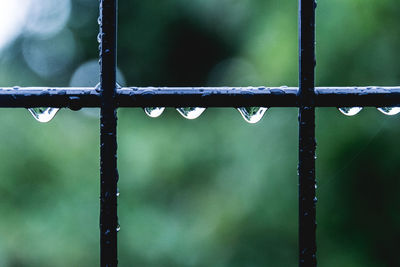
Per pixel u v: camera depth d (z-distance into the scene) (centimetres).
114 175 102
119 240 562
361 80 367
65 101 104
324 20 373
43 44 829
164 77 768
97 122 627
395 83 359
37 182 601
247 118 125
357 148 366
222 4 612
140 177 567
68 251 575
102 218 101
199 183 561
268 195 435
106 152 102
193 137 571
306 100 105
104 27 103
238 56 594
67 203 589
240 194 464
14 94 104
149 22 731
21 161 604
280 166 429
